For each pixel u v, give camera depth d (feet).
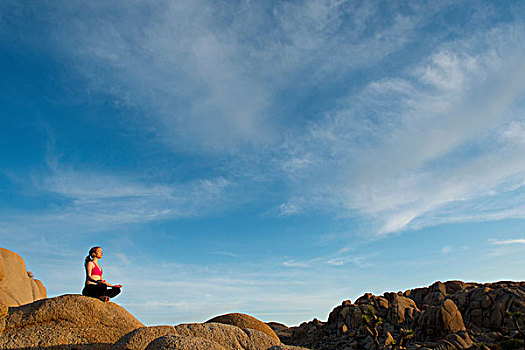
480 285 230.89
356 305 234.99
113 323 29.04
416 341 182.29
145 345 24.70
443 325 177.68
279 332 265.34
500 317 174.09
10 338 25.89
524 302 176.14
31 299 47.44
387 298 238.89
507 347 149.79
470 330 175.01
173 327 27.43
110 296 31.94
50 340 26.40
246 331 30.68
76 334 27.35
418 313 211.82
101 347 27.45
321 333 228.63
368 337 198.59
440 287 231.91
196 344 20.80
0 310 26.66
